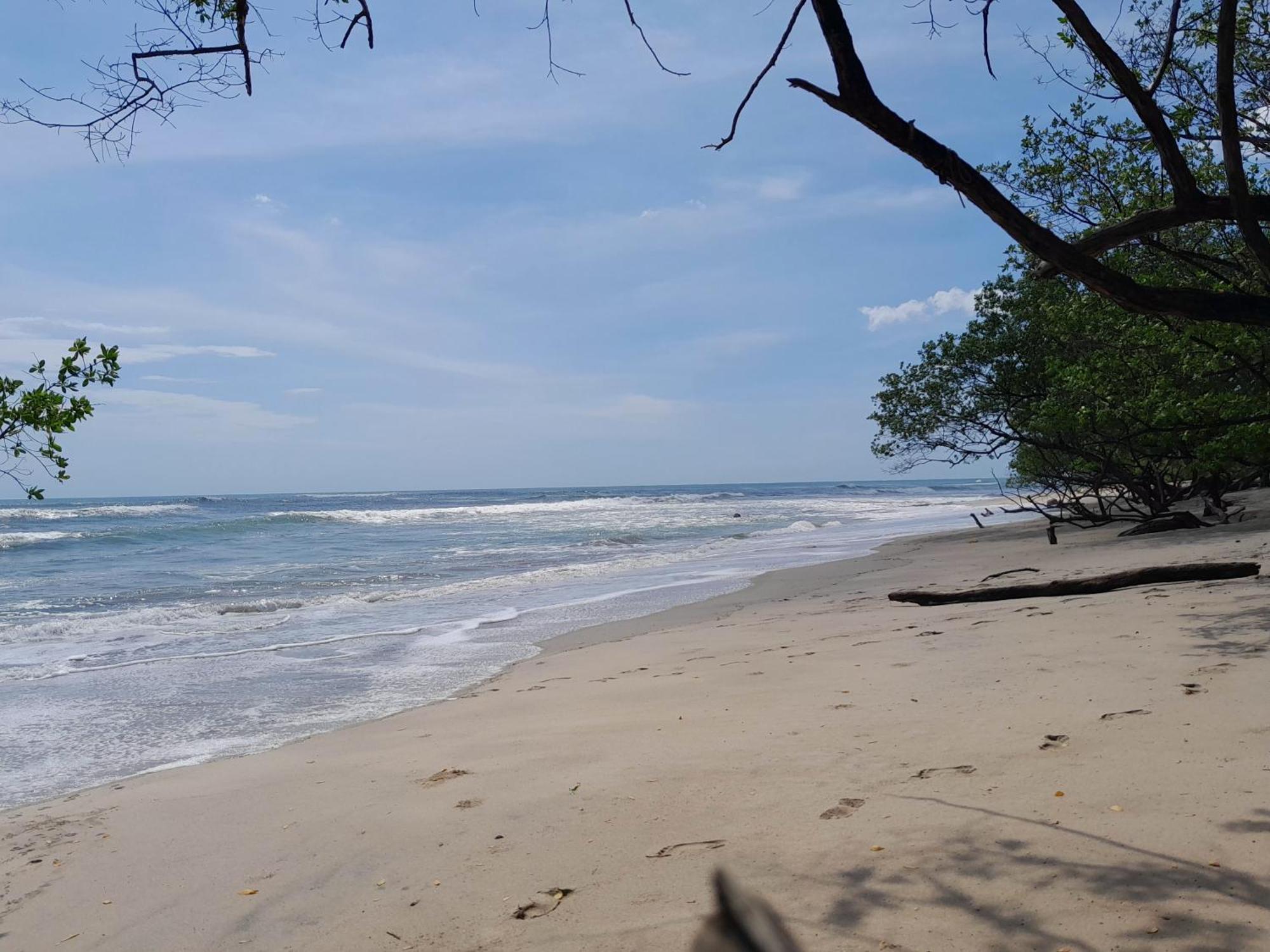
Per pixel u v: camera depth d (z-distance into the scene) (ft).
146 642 41.45
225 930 12.23
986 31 16.22
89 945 12.21
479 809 15.62
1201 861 11.02
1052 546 60.18
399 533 128.67
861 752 16.49
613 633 39.29
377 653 36.78
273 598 59.26
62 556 94.94
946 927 10.25
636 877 12.31
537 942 10.88
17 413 14.61
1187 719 16.24
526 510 214.07
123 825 16.97
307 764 20.35
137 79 15.33
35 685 32.04
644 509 215.92
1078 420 48.67
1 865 15.38
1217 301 14.01
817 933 10.39
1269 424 41.09
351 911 12.32
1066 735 16.12
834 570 60.34
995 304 73.36
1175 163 15.19
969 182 13.00
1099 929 9.87
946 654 24.82
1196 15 28.48
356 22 15.57
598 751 18.48
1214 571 32.63
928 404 74.64
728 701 22.06
